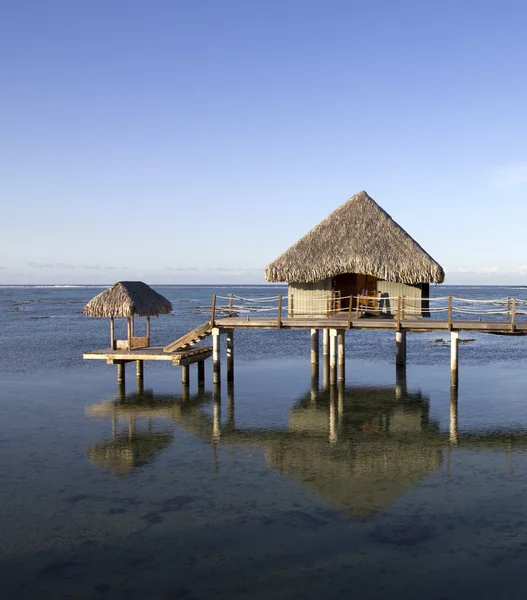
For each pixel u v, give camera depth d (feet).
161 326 168.66
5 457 43.78
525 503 34.09
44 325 172.65
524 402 63.52
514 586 24.88
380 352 110.11
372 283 85.51
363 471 40.27
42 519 32.04
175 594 24.49
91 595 24.45
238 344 123.85
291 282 75.92
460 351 111.45
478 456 43.93
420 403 63.57
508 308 65.87
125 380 78.07
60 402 64.08
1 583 25.45
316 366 83.66
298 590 24.70
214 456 44.06
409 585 25.00
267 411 59.98
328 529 30.53
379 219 76.84
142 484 37.63
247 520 31.68
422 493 35.78
